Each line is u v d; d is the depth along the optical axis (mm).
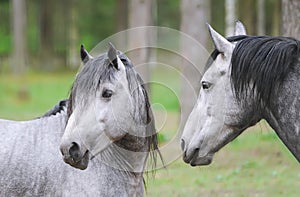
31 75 45531
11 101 33969
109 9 58500
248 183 14336
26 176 7426
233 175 15117
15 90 36281
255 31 39625
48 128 7727
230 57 6988
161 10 57406
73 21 54594
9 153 7531
